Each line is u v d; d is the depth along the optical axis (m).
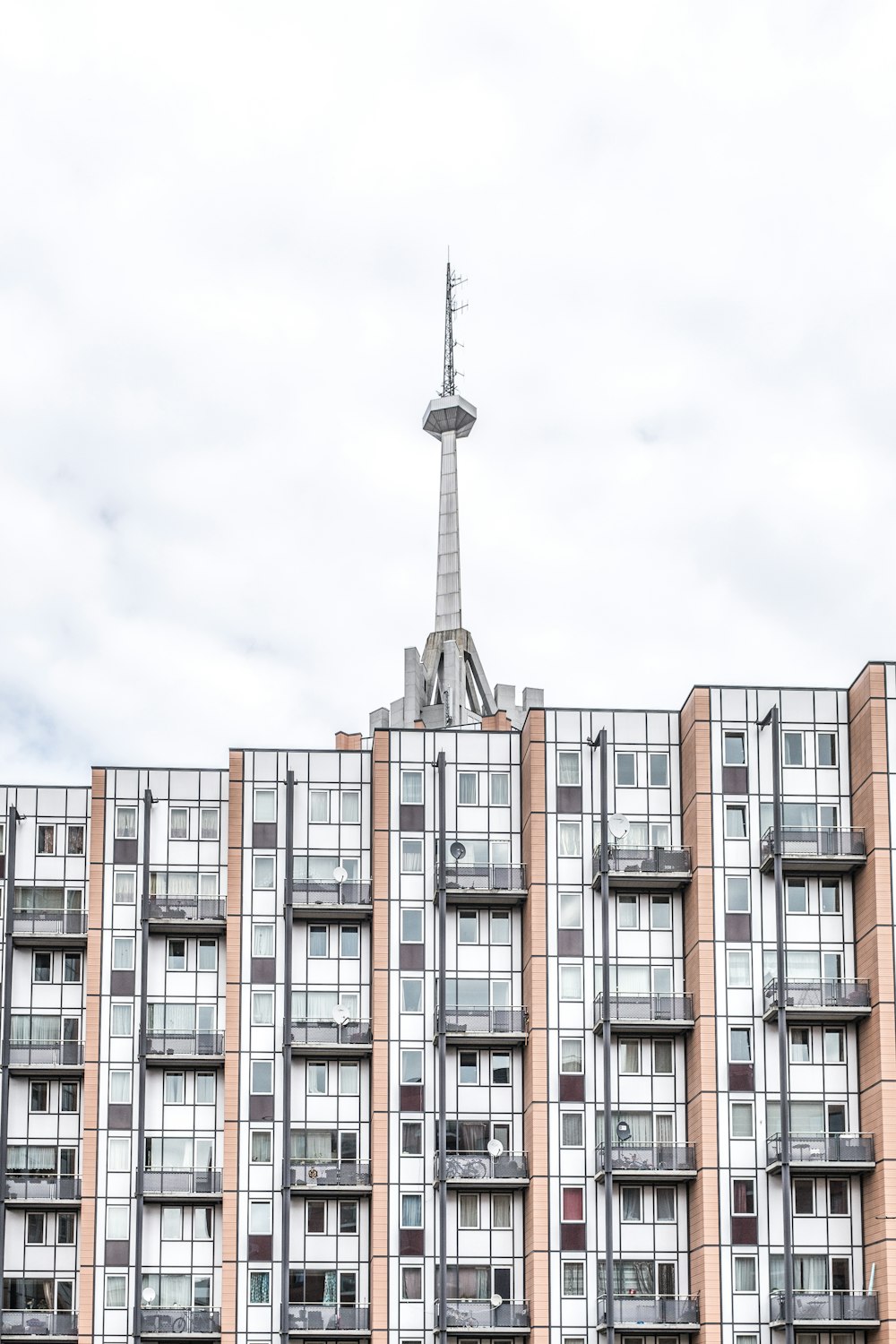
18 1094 91.44
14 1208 90.31
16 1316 88.50
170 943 91.75
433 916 89.62
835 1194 85.06
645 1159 85.62
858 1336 83.19
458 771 92.00
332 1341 85.06
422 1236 85.69
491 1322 84.44
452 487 153.75
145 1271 87.56
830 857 87.44
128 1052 90.31
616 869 88.81
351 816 91.94
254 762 92.31
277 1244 86.25
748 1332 82.88
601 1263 84.56
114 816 93.38
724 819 88.88
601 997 87.44
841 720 90.50
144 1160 88.62
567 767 90.75
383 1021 88.12
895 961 85.56
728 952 87.31
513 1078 88.12
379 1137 86.69
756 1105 85.50
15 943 93.00
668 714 92.00
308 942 90.12
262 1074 88.31
